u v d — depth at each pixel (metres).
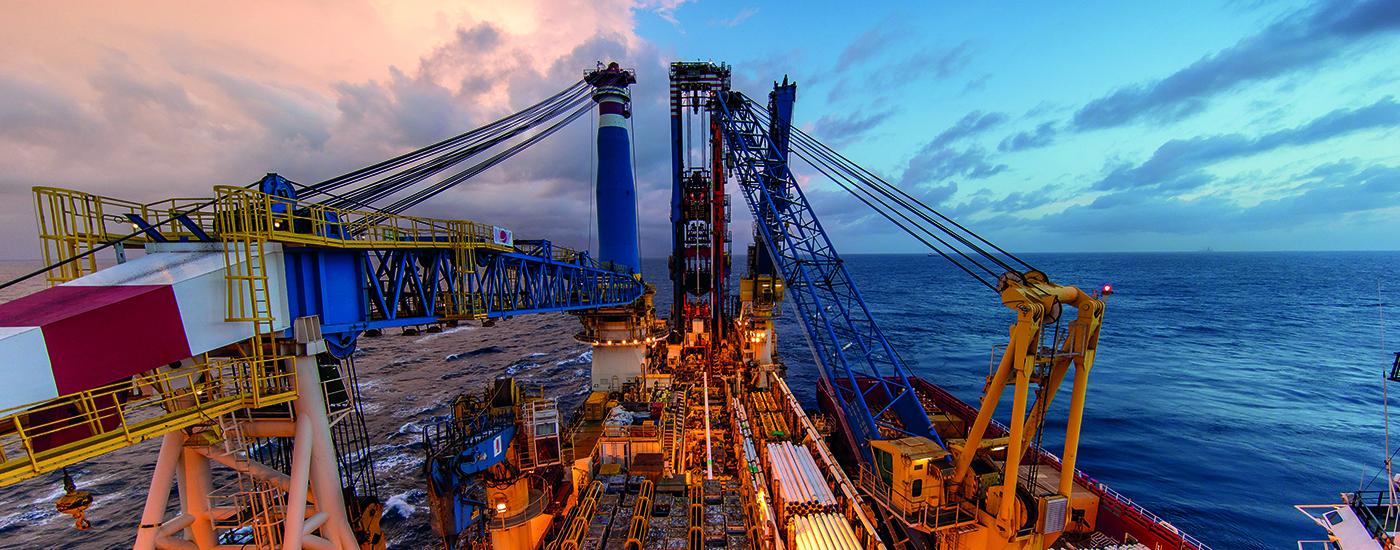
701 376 44.47
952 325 97.12
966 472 17.03
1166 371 64.19
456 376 67.94
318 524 14.30
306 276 13.88
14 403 8.83
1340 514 14.74
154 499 13.91
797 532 17.88
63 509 11.73
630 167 49.78
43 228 11.44
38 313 9.73
